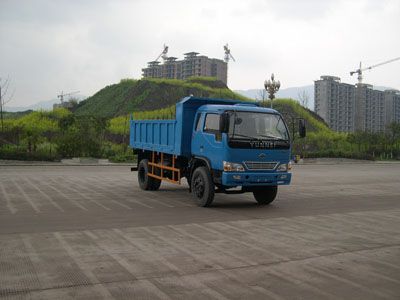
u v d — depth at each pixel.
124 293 5.12
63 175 19.64
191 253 6.91
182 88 58.66
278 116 11.83
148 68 94.62
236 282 5.60
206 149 11.71
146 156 15.84
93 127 31.41
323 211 11.47
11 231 8.17
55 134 34.66
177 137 12.79
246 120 11.29
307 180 20.48
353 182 19.73
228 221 9.72
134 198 13.02
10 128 32.38
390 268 6.35
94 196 13.16
